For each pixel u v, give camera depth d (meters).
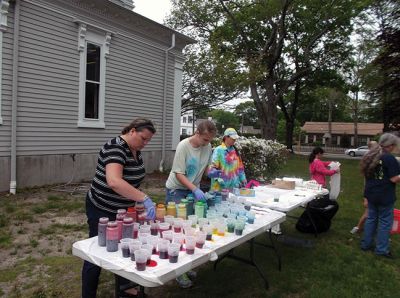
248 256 4.77
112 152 2.74
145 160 11.64
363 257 4.96
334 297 3.72
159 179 10.73
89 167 9.55
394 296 3.85
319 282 4.09
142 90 11.30
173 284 3.83
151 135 2.87
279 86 26.06
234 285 3.88
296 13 22.50
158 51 11.85
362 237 5.86
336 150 47.16
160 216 2.97
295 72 25.44
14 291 3.46
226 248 2.72
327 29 22.34
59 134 8.66
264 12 19.67
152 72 11.66
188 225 2.79
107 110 10.06
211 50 17.64
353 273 4.39
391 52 16.48
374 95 22.23
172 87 12.72
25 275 3.83
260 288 3.85
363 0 19.69
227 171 4.62
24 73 7.75
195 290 3.72
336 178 6.32
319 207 5.90
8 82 7.45
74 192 7.96
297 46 24.66
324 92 37.12
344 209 7.91
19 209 6.33
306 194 4.97
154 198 7.99
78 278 3.79
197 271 4.22
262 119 21.38
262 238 5.59
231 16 21.05
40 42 8.05
